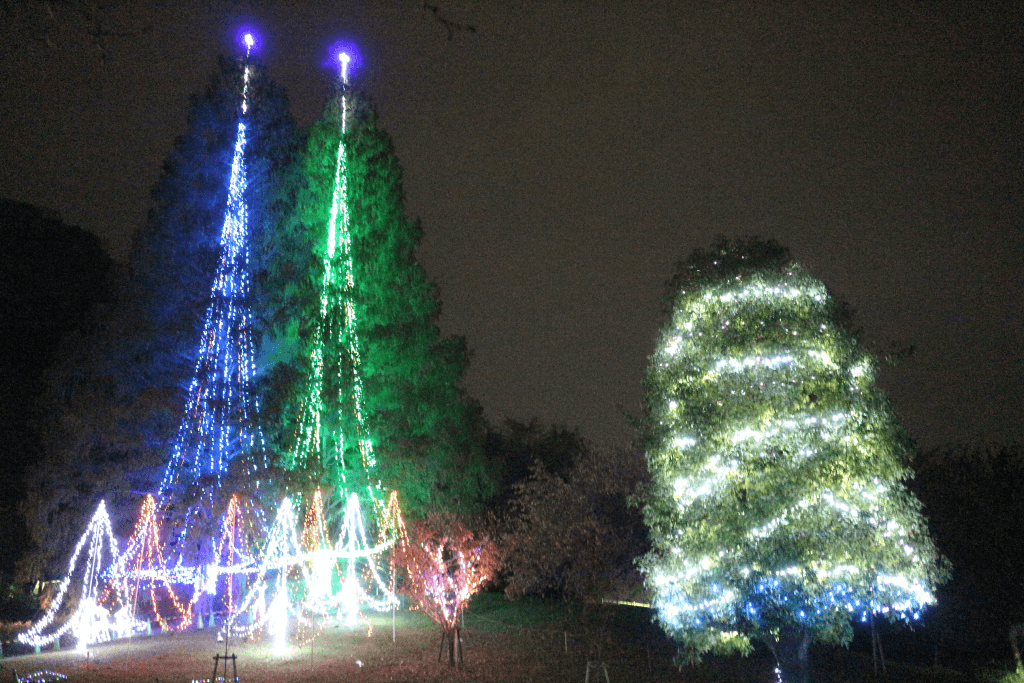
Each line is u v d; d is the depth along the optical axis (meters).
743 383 12.44
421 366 29.92
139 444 27.88
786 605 12.27
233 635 22.14
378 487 27.55
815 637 12.78
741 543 12.02
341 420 28.19
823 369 12.39
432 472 28.67
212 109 31.03
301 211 31.12
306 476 27.12
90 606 22.97
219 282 29.66
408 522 26.89
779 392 12.31
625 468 21.83
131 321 29.14
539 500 22.58
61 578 27.72
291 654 19.45
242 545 25.73
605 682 15.91
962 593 15.69
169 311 29.61
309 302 29.52
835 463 11.91
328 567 25.47
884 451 12.23
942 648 17.05
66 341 29.25
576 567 20.80
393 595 24.30
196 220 30.09
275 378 28.39
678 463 12.86
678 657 14.33
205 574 25.67
